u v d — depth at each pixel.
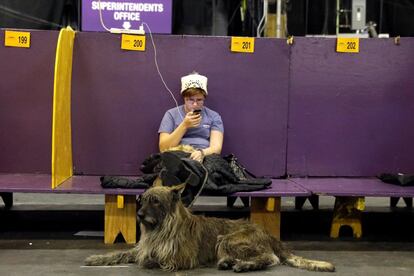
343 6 6.27
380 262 3.40
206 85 4.04
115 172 4.27
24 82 4.18
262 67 4.27
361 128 4.34
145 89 4.23
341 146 4.34
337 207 4.00
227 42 4.23
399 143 4.35
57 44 3.88
